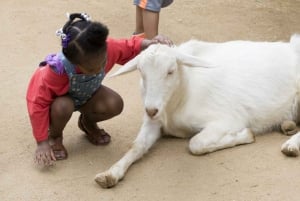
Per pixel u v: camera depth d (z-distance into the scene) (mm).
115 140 6180
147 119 5906
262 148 5793
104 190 5289
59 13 9703
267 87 6125
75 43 5188
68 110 5637
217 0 10383
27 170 5656
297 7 10180
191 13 9805
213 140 5715
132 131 6332
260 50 6355
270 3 10305
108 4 10172
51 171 5629
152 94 5422
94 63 5266
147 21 8008
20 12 9719
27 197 5234
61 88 5578
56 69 5453
